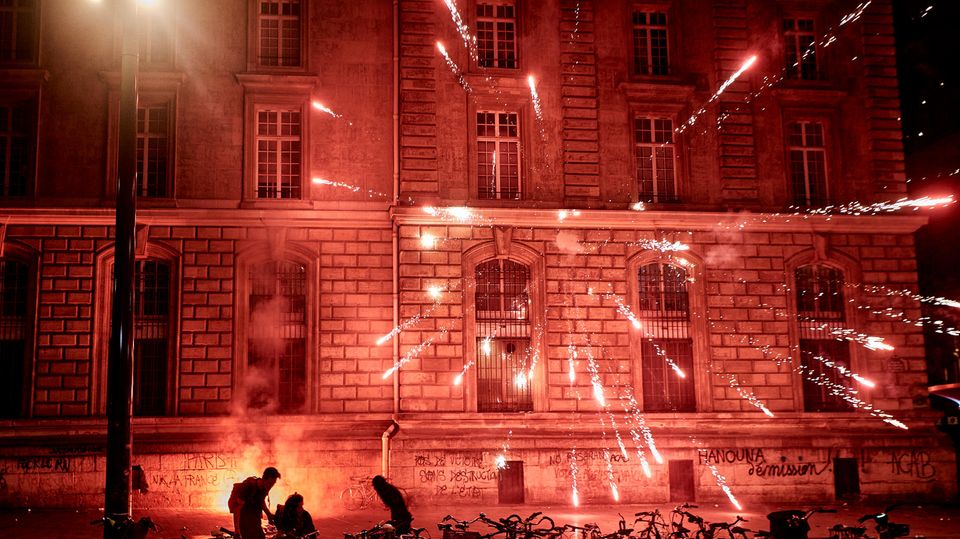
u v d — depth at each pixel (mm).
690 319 31438
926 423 31734
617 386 30391
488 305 30578
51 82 29766
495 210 30016
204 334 29344
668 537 17188
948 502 31094
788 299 31781
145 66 29891
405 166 30188
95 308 29031
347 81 30891
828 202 32781
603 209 30922
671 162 32250
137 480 28438
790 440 30938
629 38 32406
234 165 30062
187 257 29578
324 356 29688
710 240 31688
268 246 29922
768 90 32750
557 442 29719
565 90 31562
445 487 28938
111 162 29609
